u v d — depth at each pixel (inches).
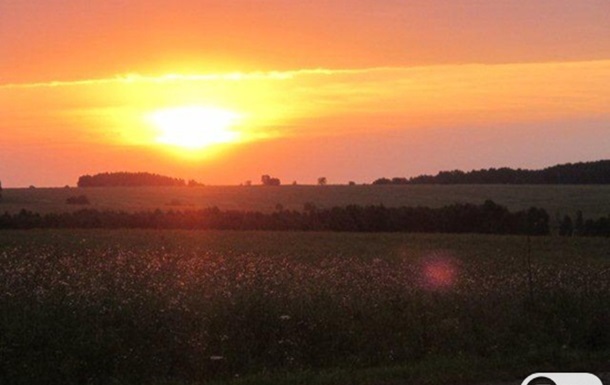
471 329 613.0
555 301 695.7
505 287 754.8
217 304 598.2
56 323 532.7
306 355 549.0
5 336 508.1
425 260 1411.2
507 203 4237.2
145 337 539.5
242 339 553.9
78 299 597.9
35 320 537.0
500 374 503.5
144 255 1133.7
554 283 769.6
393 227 2785.4
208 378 507.2
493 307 665.6
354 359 545.0
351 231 2733.8
